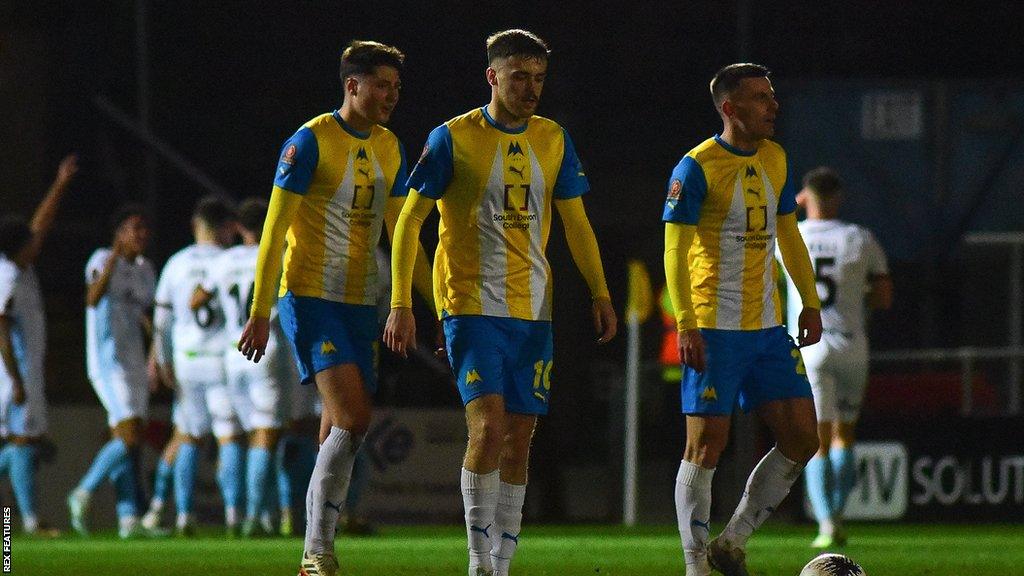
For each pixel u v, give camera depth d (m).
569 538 41.72
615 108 83.56
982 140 71.25
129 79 82.31
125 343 42.31
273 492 42.44
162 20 82.31
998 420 46.34
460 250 20.94
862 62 82.94
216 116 82.88
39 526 42.84
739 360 22.22
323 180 22.27
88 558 32.16
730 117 22.28
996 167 71.12
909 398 52.62
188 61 82.56
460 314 20.84
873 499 46.69
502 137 20.95
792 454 22.38
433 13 81.31
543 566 29.20
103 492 47.91
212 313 41.16
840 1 82.44
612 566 29.23
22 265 42.28
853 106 71.75
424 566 29.00
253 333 21.88
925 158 71.56
